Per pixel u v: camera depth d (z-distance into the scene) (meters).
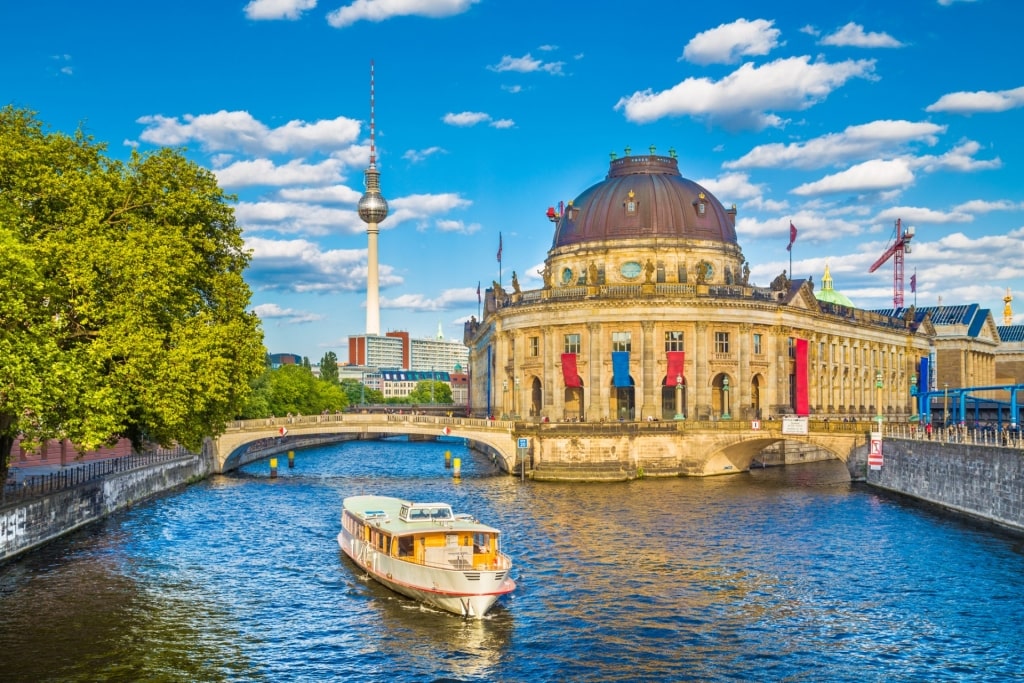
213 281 62.69
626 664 39.62
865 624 44.72
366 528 54.25
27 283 46.44
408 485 94.88
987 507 68.88
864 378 150.12
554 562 56.72
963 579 52.41
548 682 37.66
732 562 56.78
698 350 110.12
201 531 66.50
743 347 112.62
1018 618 45.41
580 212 124.44
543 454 100.44
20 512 56.22
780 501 81.19
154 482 85.38
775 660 40.06
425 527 51.56
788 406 118.69
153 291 53.56
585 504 79.44
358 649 41.22
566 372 111.75
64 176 54.41
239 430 106.75
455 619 45.53
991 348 195.00
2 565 54.00
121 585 50.62
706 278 119.69
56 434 50.84
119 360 54.62
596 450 99.31
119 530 65.75
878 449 88.12
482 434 104.06
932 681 37.75
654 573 54.12
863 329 148.25
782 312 117.75
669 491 88.50
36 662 38.78
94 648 40.56
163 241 55.41
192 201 60.03
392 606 47.72
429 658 40.19
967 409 168.50
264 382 137.88
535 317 116.56
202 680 37.31
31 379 45.75
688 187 123.94
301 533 66.62
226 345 60.56
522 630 43.94
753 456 112.38
